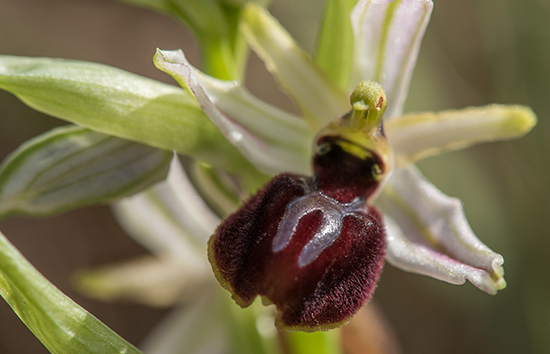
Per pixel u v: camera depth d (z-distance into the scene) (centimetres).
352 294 12
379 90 12
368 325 14
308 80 12
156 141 12
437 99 19
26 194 12
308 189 12
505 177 19
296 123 12
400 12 12
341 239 12
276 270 12
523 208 19
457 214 12
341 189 12
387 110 13
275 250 12
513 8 19
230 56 13
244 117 12
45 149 12
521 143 19
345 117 12
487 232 18
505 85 19
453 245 12
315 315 12
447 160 18
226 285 12
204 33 13
